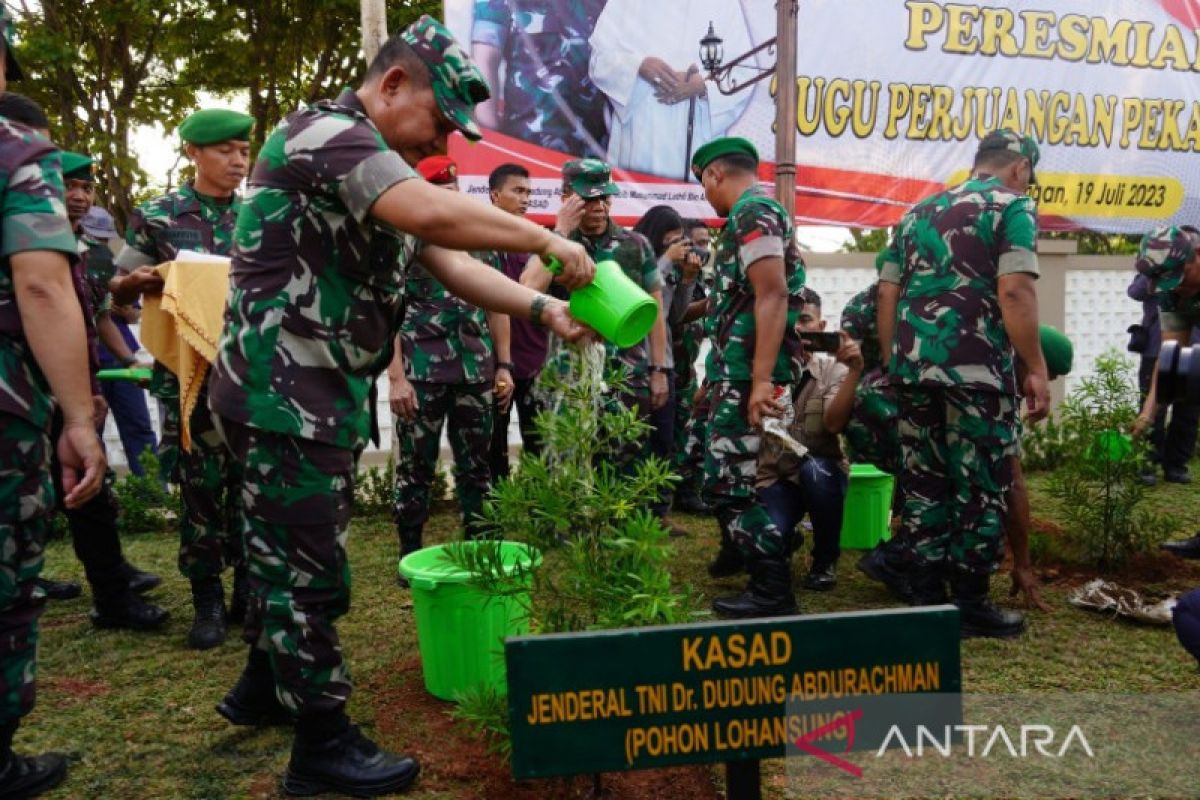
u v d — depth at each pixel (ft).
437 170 11.75
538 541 7.38
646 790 7.25
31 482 7.03
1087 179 26.53
